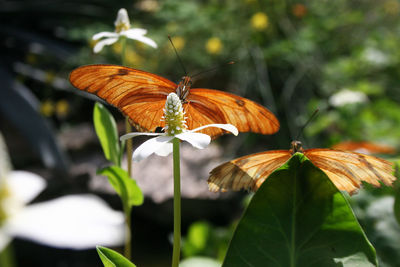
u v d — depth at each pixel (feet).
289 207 1.28
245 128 1.42
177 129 1.30
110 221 1.33
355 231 1.26
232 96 1.37
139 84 1.39
